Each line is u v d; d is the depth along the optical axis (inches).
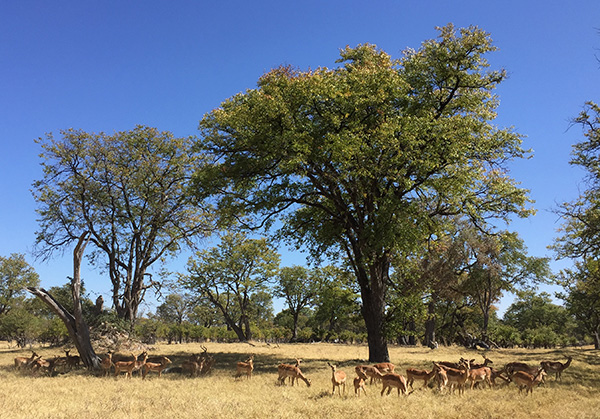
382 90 717.9
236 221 853.2
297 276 2434.8
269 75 772.0
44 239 1050.1
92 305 1430.9
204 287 1952.5
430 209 888.9
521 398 414.9
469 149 772.6
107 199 1135.0
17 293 2330.2
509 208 806.5
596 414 347.6
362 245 754.8
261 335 2384.4
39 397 427.5
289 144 702.5
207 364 650.2
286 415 336.8
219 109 785.6
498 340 1812.3
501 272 1688.0
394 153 736.3
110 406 379.6
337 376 446.6
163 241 1251.2
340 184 775.7
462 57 778.8
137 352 1036.5
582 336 2738.7
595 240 892.6
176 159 1192.8
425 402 390.9
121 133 1162.6
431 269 1433.3
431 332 1662.2
